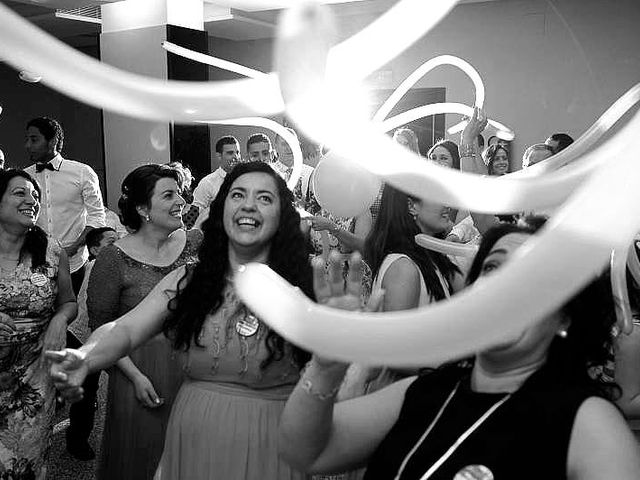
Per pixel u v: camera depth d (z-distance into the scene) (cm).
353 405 147
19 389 311
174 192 305
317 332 57
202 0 816
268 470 210
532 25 913
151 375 287
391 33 58
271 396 213
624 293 126
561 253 49
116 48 840
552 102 914
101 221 544
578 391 121
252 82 61
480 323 51
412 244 240
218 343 212
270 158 613
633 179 49
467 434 125
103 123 848
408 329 54
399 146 63
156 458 287
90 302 300
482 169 371
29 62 56
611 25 877
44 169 524
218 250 219
